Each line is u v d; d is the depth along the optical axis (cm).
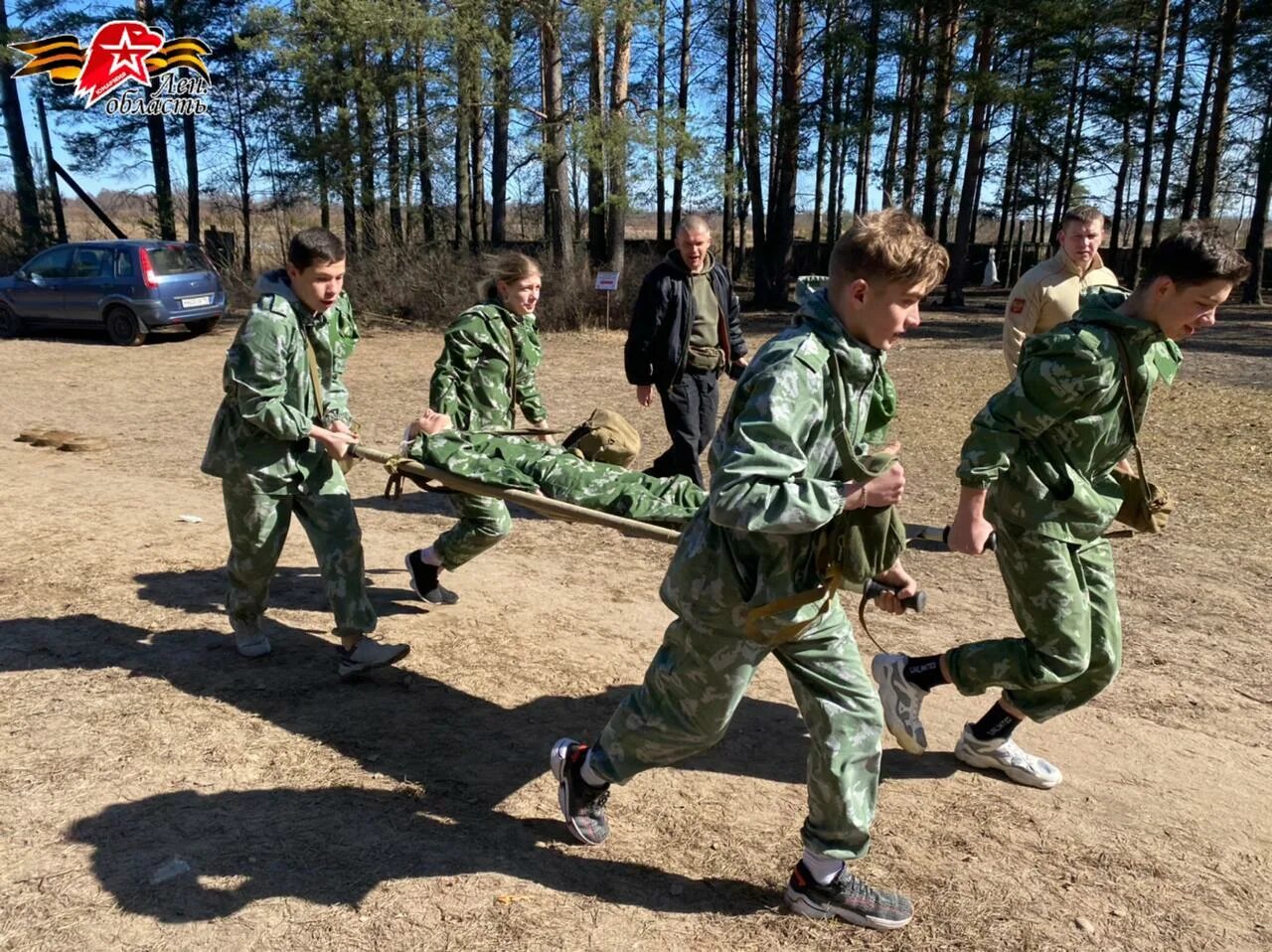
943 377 1258
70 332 1800
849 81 2600
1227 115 2827
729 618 244
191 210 3000
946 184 3147
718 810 317
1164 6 2627
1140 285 274
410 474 341
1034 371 277
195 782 323
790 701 402
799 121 2572
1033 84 2588
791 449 219
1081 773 342
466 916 260
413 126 2028
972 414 1001
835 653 257
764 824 310
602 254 2762
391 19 1802
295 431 365
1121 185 3222
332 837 295
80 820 300
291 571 547
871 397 239
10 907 260
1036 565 298
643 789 329
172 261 1698
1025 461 293
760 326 2155
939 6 2419
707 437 662
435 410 485
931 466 795
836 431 227
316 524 394
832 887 260
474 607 496
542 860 287
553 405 1112
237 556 400
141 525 627
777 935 257
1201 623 478
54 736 350
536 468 321
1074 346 271
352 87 1966
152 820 301
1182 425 909
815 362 222
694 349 642
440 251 2109
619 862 288
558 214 2025
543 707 388
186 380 1313
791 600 234
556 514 307
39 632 445
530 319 503
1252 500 682
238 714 372
